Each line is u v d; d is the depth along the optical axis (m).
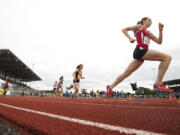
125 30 2.88
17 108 2.61
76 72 9.17
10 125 1.37
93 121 1.39
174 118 1.49
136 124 1.23
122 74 2.99
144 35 2.85
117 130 1.06
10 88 31.47
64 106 3.12
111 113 1.96
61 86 16.47
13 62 38.34
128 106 3.12
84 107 2.88
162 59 2.76
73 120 1.46
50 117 1.66
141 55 2.78
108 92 3.12
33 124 1.28
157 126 1.15
